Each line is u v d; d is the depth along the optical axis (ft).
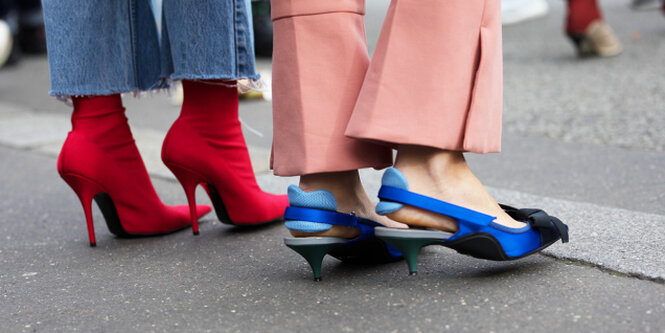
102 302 4.48
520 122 10.69
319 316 4.00
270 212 6.00
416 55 4.00
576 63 15.69
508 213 4.57
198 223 6.41
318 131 4.30
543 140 9.46
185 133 5.56
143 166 5.96
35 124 12.69
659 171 7.43
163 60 5.65
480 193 4.30
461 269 4.66
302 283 4.59
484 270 4.61
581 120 10.45
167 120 12.50
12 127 12.45
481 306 3.99
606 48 16.15
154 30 5.70
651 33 18.95
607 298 4.02
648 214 5.68
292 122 4.34
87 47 5.37
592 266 4.59
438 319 3.84
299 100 4.29
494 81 4.15
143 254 5.51
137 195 5.86
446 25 3.96
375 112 4.05
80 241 6.02
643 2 25.11
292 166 4.37
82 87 5.40
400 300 4.15
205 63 5.24
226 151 5.67
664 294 4.05
